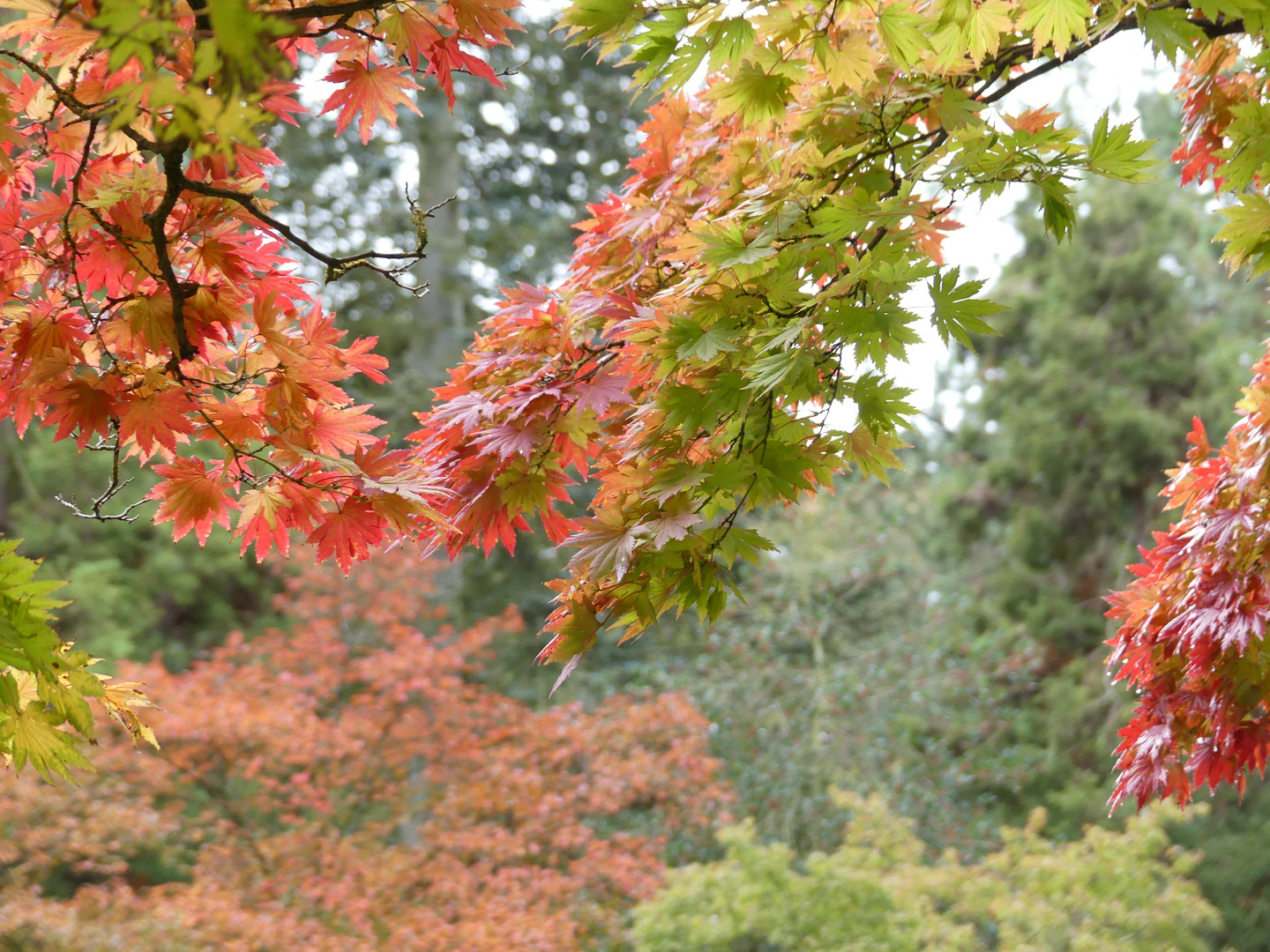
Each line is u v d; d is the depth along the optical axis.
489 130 15.59
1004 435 14.06
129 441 2.22
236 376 2.30
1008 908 7.73
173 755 8.29
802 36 2.21
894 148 2.44
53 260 2.06
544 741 9.34
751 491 2.40
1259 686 3.01
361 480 2.17
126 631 11.46
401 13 2.09
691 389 2.30
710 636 12.92
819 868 8.21
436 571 11.32
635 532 2.30
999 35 2.40
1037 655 12.96
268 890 7.86
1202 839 12.05
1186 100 3.37
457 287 14.42
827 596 13.51
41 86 2.03
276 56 1.04
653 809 10.16
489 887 8.34
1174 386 13.32
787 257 2.27
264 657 9.96
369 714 9.02
